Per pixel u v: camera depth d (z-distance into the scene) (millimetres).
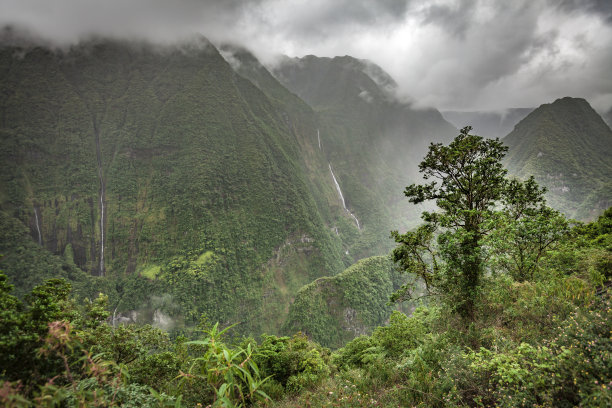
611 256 9383
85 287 123125
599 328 3656
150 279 123562
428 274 10961
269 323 127188
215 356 3328
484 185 10156
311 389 5988
